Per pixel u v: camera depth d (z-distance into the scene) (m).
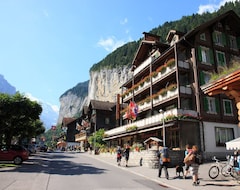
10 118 22.05
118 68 140.75
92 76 163.62
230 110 30.50
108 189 11.14
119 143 43.38
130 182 13.43
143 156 22.92
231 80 7.31
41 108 24.05
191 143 27.02
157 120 29.36
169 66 31.98
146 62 38.91
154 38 42.66
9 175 14.27
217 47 32.44
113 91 138.50
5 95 22.48
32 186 11.14
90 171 17.55
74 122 89.12
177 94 29.39
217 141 28.12
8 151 21.25
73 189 10.82
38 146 58.41
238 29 35.03
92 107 64.00
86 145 62.38
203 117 27.86
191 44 30.80
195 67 29.70
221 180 14.20
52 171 16.83
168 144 29.64
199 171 18.16
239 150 15.43
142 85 39.16
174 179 14.68
